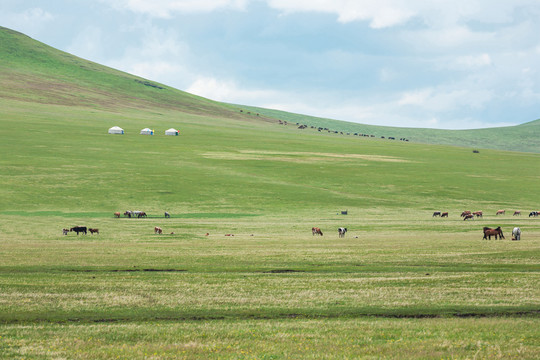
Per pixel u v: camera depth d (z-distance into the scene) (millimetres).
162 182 110812
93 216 80438
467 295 24328
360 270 32750
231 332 17641
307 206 94625
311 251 42562
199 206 92312
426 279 28391
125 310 21656
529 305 22297
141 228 66812
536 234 57438
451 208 96500
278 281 28328
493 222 75250
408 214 88688
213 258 38344
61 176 111000
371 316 20891
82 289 25891
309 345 15875
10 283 27344
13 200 90000
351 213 88812
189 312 21391
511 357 14328
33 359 14664
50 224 69188
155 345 15961
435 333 17172
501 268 33031
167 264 35344
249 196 101500
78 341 16547
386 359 14203
